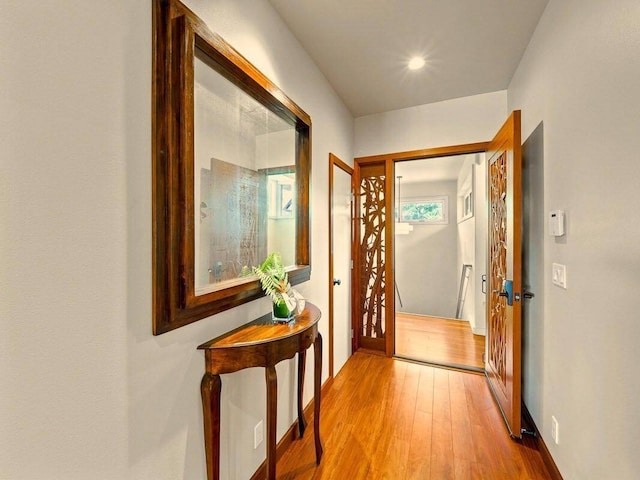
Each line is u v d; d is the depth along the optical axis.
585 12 1.26
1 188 0.62
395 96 2.79
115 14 0.83
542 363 1.76
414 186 6.04
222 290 1.23
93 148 0.78
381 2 1.64
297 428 1.89
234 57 1.27
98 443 0.80
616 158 1.04
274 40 1.68
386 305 3.15
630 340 0.96
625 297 0.99
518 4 1.66
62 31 0.71
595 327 1.18
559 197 1.52
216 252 1.26
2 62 0.62
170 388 1.02
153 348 0.95
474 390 2.45
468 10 1.71
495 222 2.41
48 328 0.70
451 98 2.84
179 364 1.05
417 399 2.31
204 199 1.19
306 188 2.02
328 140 2.52
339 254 2.83
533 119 1.92
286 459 1.68
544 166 1.73
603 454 1.12
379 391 2.44
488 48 2.07
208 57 1.18
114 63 0.83
